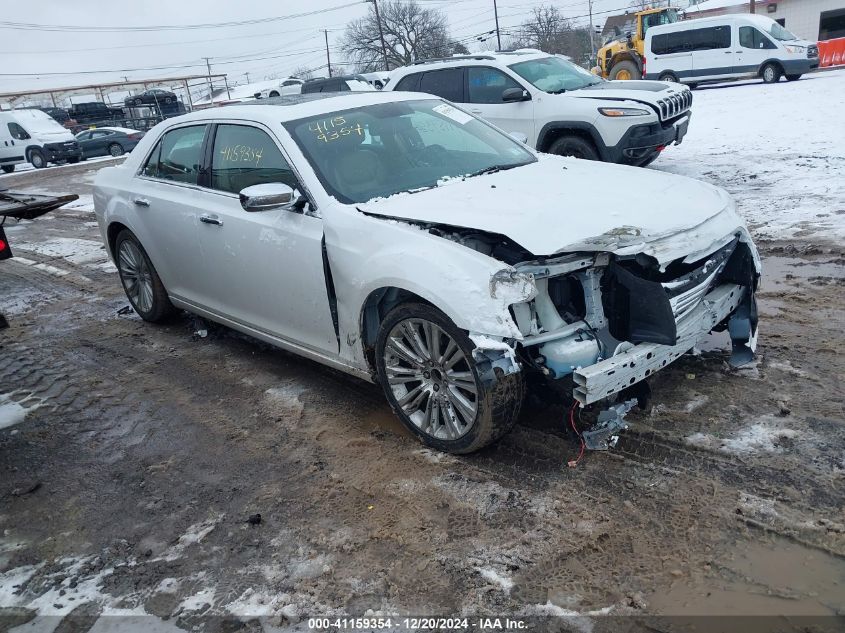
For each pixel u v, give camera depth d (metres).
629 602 2.54
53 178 20.22
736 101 17.72
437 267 3.28
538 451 3.52
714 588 2.57
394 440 3.81
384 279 3.50
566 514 3.04
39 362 5.52
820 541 2.72
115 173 5.95
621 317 3.37
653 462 3.31
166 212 5.16
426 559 2.87
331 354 4.15
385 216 3.69
